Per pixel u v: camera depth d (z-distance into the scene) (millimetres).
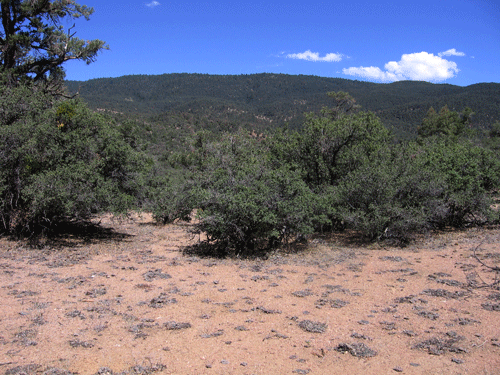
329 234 14641
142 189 14914
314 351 4832
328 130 15789
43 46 23578
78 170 11641
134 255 11148
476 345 4898
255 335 5391
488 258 9523
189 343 5094
